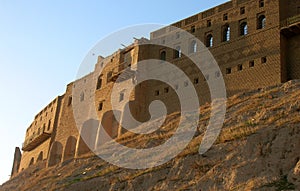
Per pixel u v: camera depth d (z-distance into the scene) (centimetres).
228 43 5462
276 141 3356
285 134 3378
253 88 5031
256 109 4316
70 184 4397
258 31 5244
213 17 5775
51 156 6794
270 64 4997
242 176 3212
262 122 3909
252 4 5441
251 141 3491
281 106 4091
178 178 3600
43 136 7438
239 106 4619
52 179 5131
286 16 5250
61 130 7038
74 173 4897
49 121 7725
